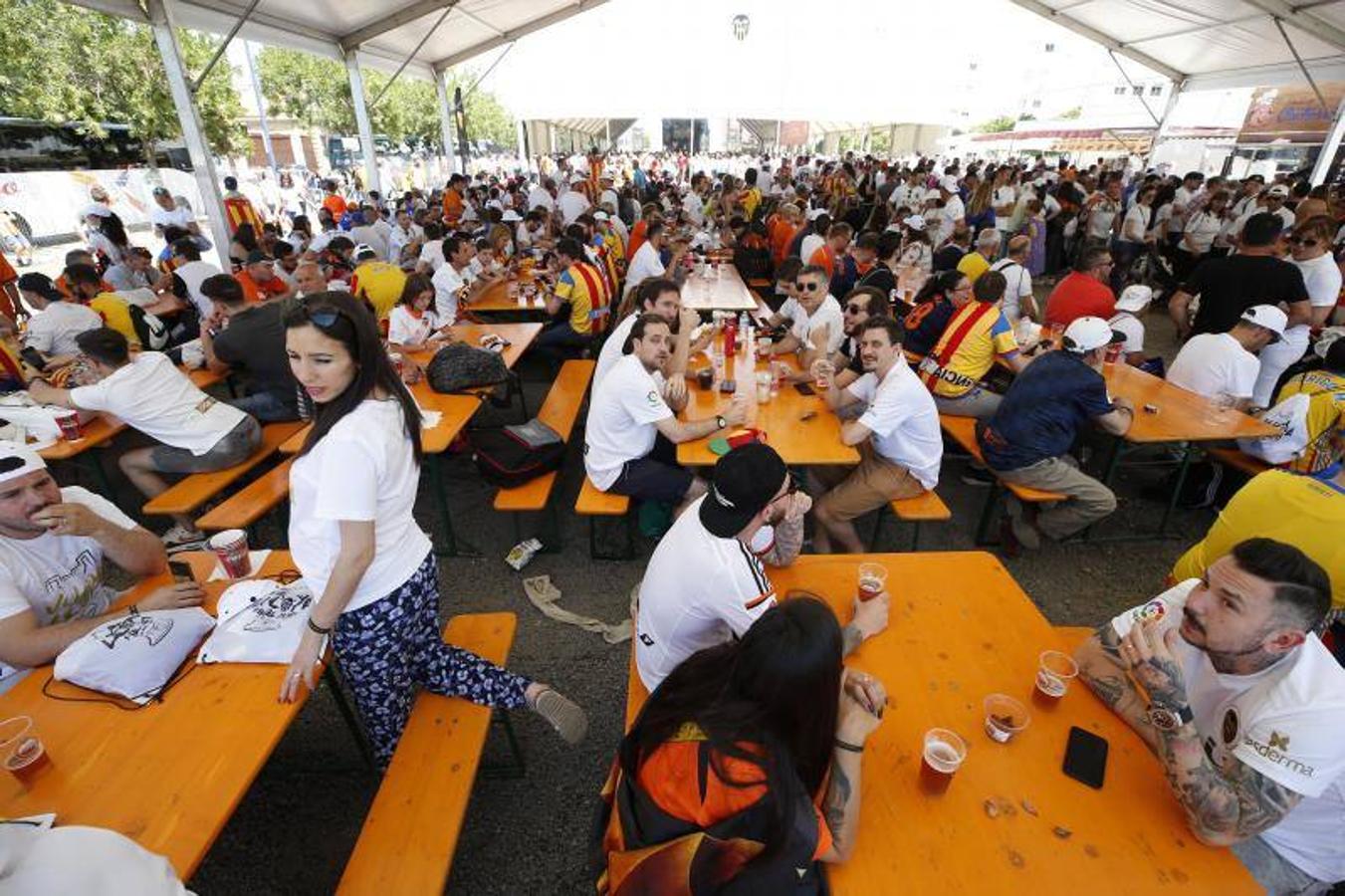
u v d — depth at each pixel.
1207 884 1.24
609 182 14.31
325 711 2.71
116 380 3.24
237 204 8.95
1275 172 16.36
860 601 1.93
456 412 3.68
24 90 11.72
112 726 1.60
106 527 2.03
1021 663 1.78
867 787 1.43
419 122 31.47
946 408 4.32
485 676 2.04
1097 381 3.21
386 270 5.59
